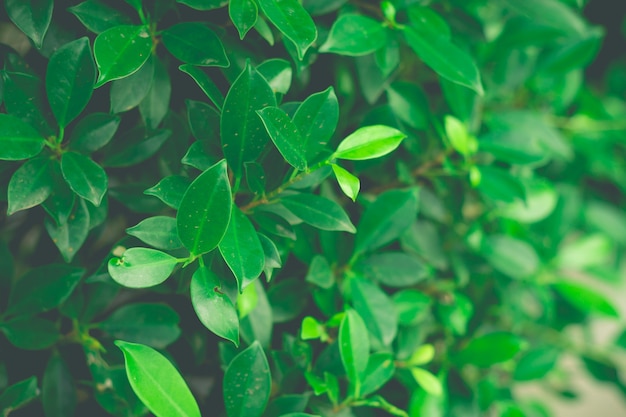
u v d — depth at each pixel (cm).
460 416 79
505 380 95
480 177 78
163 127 71
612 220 102
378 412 78
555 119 95
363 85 74
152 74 68
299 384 72
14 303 69
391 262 75
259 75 65
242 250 64
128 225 74
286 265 75
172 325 71
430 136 79
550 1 79
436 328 83
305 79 73
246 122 66
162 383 64
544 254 91
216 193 63
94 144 68
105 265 67
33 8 66
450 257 82
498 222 87
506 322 93
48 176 67
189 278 68
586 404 133
